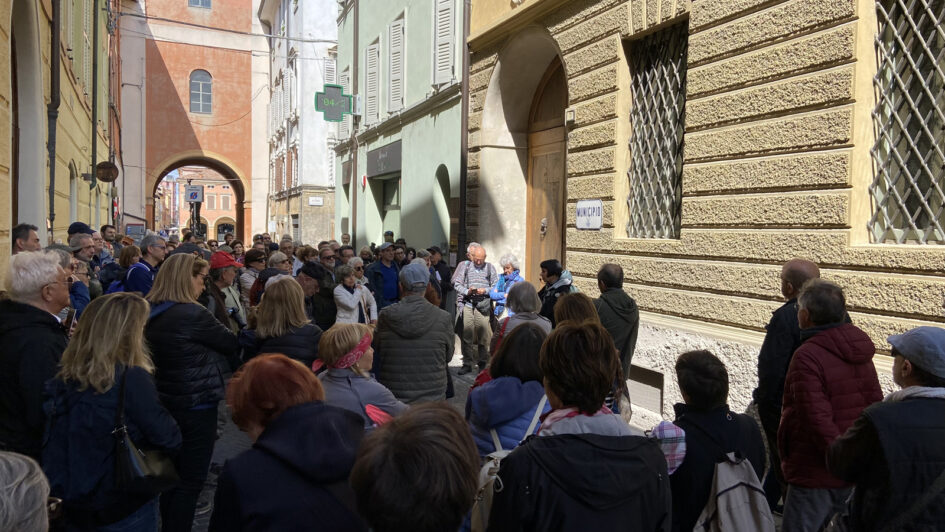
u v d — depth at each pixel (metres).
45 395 2.88
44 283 3.07
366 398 3.33
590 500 1.96
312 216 29.59
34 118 8.52
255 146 39.22
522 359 2.86
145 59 36.66
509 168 10.80
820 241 5.04
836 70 4.94
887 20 4.81
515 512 1.99
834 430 3.21
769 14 5.48
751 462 2.88
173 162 37.50
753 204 5.61
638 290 6.99
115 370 2.93
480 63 10.73
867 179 4.86
